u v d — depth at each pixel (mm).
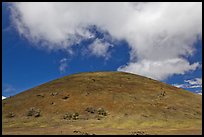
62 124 80062
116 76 122812
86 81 113312
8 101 104562
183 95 108625
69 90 103375
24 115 89688
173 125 77500
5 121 86688
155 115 85375
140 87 109500
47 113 89062
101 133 64750
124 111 87500
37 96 101750
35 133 66750
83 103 92938
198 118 85312
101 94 98875
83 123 80562
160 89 109875
